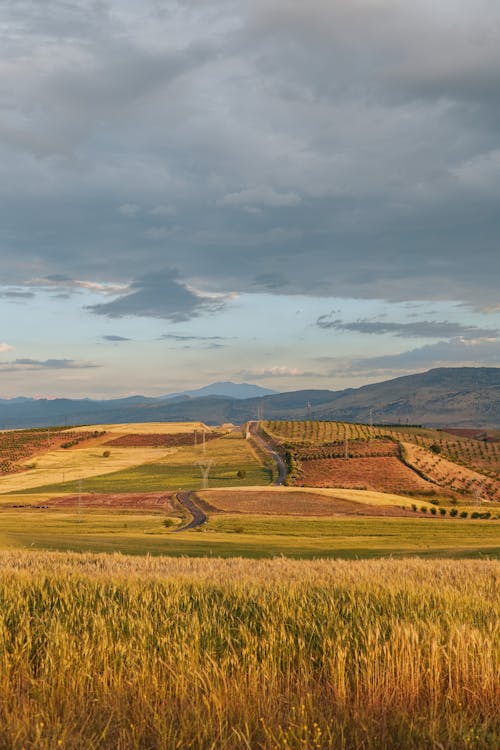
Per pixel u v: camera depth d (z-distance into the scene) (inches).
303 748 194.9
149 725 216.4
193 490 5644.7
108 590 401.4
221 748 196.1
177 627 298.5
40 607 360.2
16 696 233.1
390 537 2883.9
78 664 261.1
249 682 238.7
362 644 274.5
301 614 321.4
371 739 204.1
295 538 2682.1
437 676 240.4
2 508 4837.6
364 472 6727.4
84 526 3636.8
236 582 441.4
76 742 201.3
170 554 1754.4
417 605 350.0
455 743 201.5
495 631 285.1
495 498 6122.1
